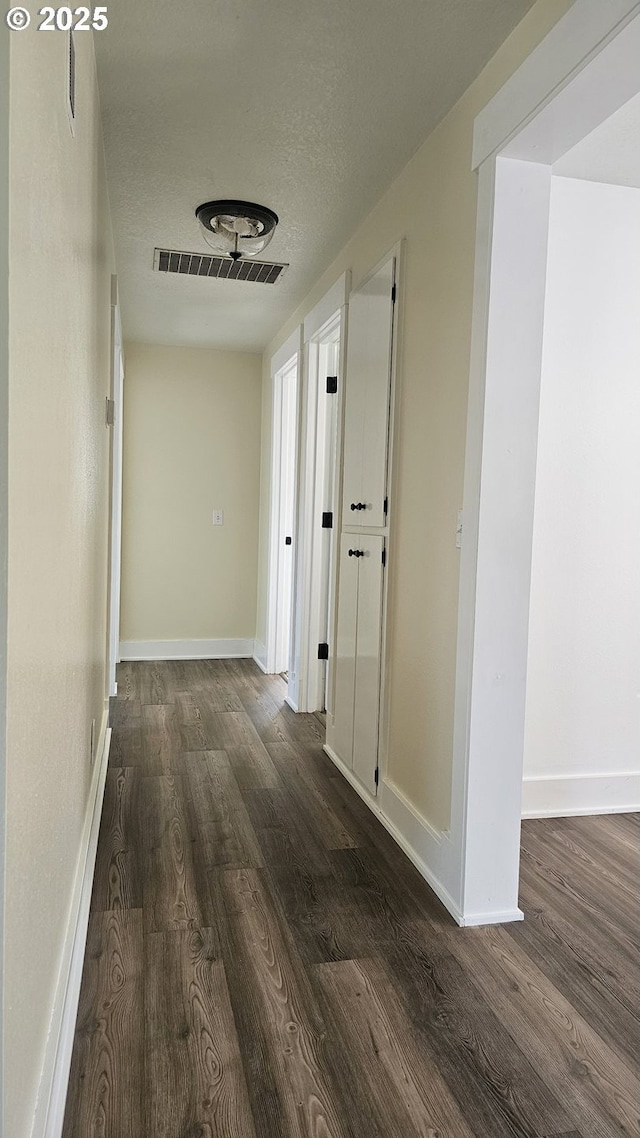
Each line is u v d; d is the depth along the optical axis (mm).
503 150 1888
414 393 2510
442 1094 1451
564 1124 1390
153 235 3303
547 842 2658
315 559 4199
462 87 2113
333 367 4090
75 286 1533
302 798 2971
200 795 2973
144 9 1802
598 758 2951
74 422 1551
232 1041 1574
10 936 844
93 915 2057
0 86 735
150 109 2264
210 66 2037
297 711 4250
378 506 2816
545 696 2879
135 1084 1447
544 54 1667
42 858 1130
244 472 5695
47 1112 1169
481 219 1994
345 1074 1493
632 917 2145
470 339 2082
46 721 1151
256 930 2008
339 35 1892
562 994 1771
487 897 2094
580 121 1730
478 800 2068
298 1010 1681
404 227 2609
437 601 2303
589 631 2900
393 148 2471
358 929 2031
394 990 1766
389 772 2752
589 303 2809
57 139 1168
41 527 1056
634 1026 1667
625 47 1445
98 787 2717
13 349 801
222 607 5742
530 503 2035
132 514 5520
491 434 1987
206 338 5230
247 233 3053
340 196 2846
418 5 1769
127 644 5586
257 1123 1365
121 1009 1663
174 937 1961
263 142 2451
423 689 2414
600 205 2795
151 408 5480
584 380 2826
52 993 1283
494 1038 1612
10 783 828
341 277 3365
